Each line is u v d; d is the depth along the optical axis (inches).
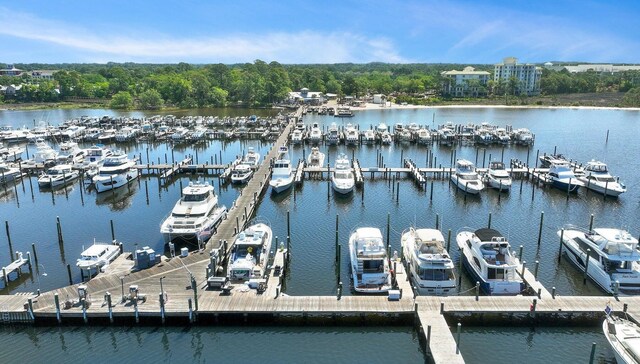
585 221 1957.4
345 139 3740.2
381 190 2410.2
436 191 2391.7
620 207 2144.4
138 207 2193.7
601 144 3725.4
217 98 6638.8
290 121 4594.0
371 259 1339.8
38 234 1854.1
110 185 2428.6
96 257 1432.1
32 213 2112.5
